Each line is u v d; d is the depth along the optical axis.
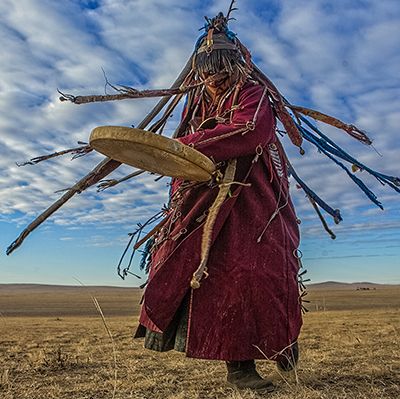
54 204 4.00
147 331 4.13
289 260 4.07
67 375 5.36
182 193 4.05
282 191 4.25
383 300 36.72
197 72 4.40
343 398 3.75
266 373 5.19
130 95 4.16
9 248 3.97
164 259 3.95
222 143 3.81
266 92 4.30
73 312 31.30
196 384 4.69
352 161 4.64
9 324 15.59
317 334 9.52
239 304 3.83
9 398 4.25
